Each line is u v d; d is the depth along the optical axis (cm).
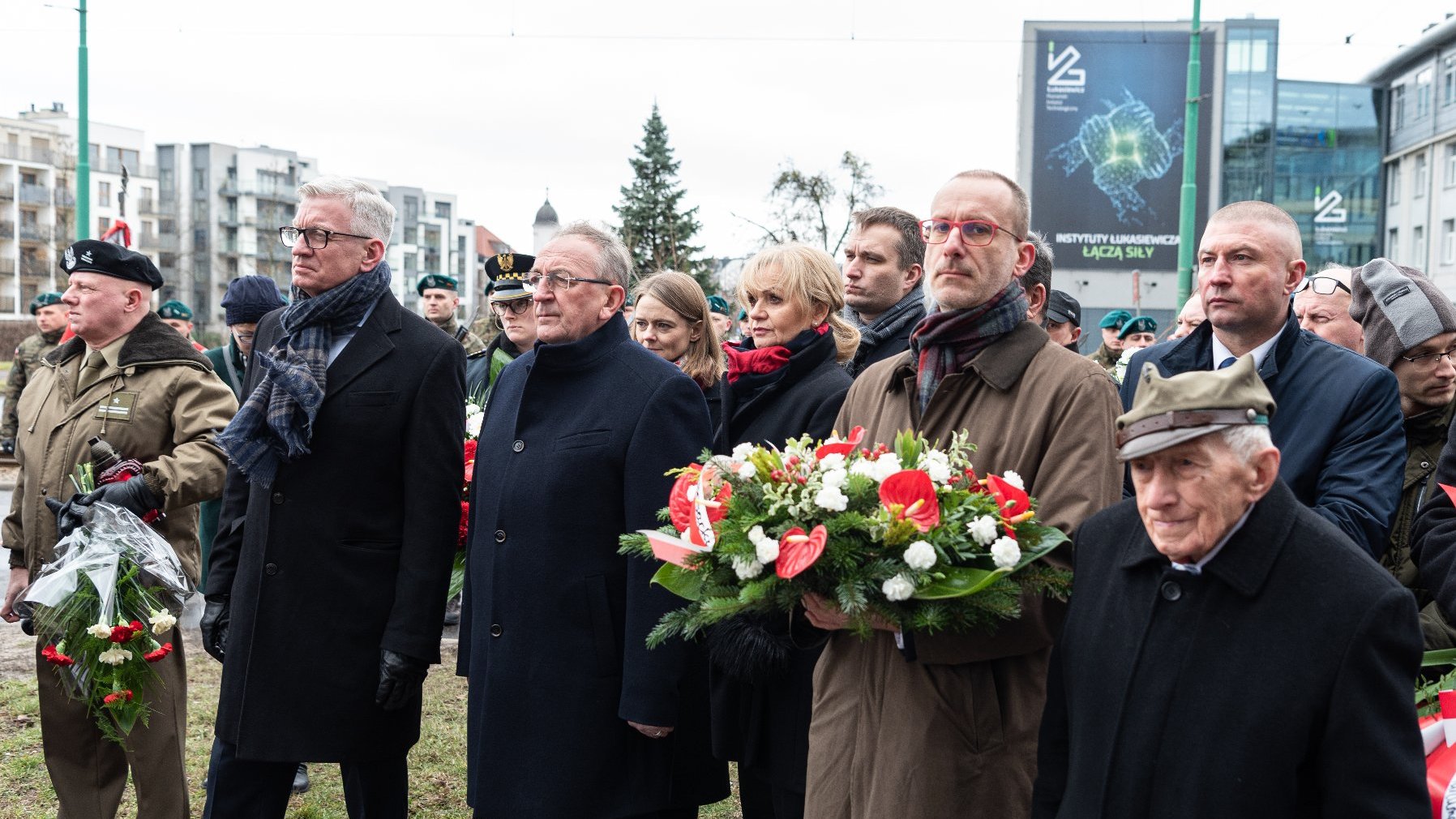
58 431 385
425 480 334
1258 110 3459
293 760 328
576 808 299
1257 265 274
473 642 321
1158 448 183
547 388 323
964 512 225
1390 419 264
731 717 309
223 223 8762
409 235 9888
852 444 250
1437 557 267
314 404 325
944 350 268
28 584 394
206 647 359
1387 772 173
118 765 379
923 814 236
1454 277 3747
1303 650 180
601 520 307
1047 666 248
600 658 305
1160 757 188
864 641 254
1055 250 2981
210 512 604
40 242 7269
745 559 226
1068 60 2948
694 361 438
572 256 319
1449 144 3775
